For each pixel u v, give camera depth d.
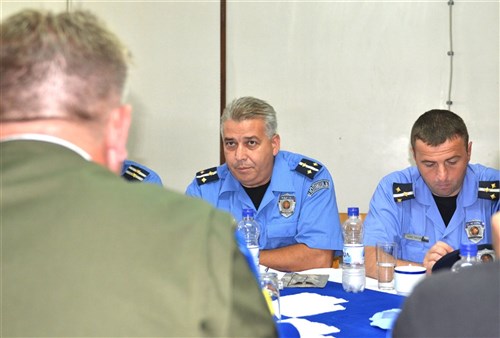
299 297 1.84
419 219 2.58
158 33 3.80
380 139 3.62
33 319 0.67
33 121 0.76
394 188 2.62
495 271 0.70
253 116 2.52
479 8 3.48
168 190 0.77
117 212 0.71
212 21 3.75
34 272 0.68
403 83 3.58
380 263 2.04
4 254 0.69
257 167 2.55
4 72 0.75
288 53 3.68
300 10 3.66
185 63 3.79
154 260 0.69
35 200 0.72
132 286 0.68
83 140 0.77
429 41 3.54
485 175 2.60
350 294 1.88
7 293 0.68
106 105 0.79
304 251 2.52
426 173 2.46
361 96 3.62
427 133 2.40
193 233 0.71
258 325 0.73
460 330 0.68
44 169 0.74
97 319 0.67
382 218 2.57
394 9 3.56
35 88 0.75
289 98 3.70
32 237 0.70
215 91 3.77
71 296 0.67
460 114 3.53
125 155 0.85
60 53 0.76
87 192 0.72
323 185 2.64
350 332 1.48
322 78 3.66
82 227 0.70
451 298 0.69
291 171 2.67
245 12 3.71
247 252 0.86
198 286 0.68
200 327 0.68
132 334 0.67
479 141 3.52
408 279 1.86
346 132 3.65
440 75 3.54
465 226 2.54
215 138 3.78
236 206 2.68
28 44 0.76
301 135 3.69
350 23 3.61
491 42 3.48
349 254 1.92
